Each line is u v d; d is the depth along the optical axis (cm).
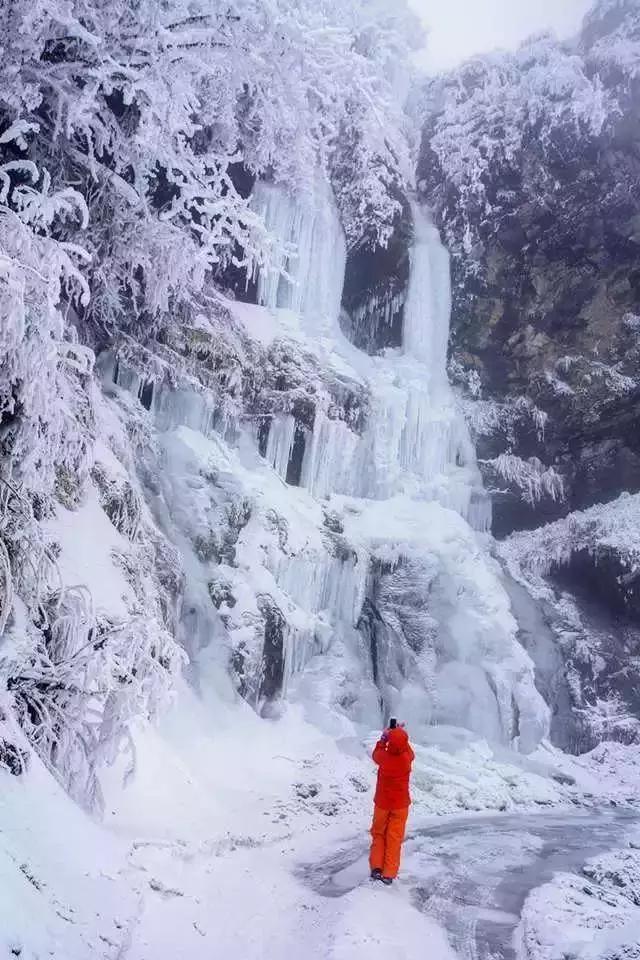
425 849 866
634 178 2059
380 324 2186
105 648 677
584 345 2128
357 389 1884
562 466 2164
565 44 2497
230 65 1096
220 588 1356
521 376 2183
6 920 406
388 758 707
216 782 1024
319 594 1565
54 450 760
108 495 1076
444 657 1641
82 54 948
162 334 1538
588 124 2081
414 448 2000
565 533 2084
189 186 1077
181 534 1362
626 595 1914
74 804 613
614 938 538
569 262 2131
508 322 2195
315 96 1373
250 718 1263
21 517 721
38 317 707
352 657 1523
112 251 1102
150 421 1433
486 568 1878
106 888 538
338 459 1806
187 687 1185
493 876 764
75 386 912
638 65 2058
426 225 2302
